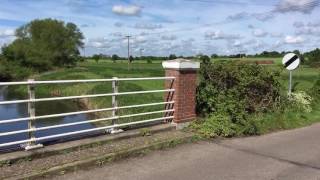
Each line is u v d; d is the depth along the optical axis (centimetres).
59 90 4597
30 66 9625
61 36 11206
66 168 716
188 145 944
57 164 724
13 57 9369
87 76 6122
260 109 1317
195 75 1099
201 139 998
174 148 912
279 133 1139
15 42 10512
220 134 1042
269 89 1386
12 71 8838
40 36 11050
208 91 1177
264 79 1358
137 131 963
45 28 11144
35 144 782
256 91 1339
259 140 1028
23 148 775
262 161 824
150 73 6331
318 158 859
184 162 802
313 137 1090
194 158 833
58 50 11069
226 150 908
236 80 1276
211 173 734
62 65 11162
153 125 1038
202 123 1081
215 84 1223
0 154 736
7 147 808
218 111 1134
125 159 809
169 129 1039
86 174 710
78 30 11875
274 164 804
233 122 1117
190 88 1088
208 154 869
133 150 840
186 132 1029
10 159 716
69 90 4391
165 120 1080
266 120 1217
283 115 1329
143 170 742
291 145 980
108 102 2789
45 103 3291
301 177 722
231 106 1133
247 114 1194
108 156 786
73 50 11500
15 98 4378
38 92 4866
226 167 775
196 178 703
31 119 761
